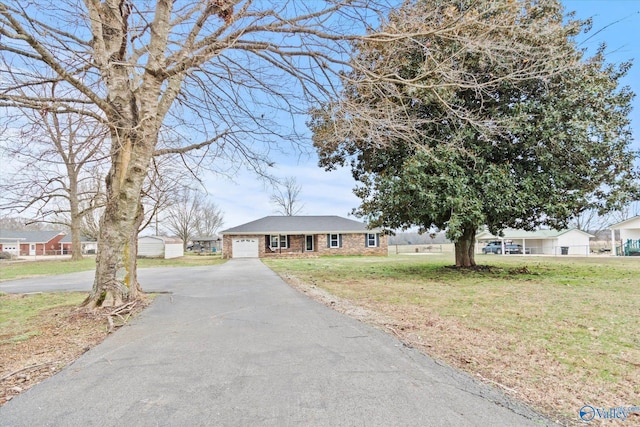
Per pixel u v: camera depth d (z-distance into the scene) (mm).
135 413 2506
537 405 2598
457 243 14352
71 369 3416
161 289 9070
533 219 11344
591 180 10352
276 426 2312
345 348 3957
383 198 11078
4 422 2398
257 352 3838
